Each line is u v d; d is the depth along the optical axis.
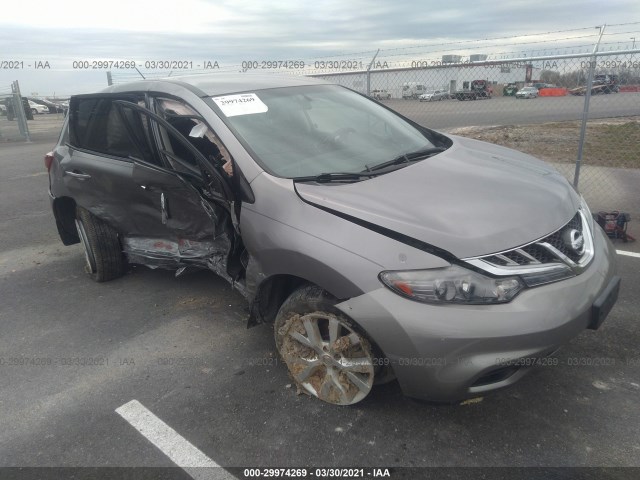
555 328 2.16
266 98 3.42
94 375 3.15
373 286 2.25
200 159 2.80
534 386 2.77
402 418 2.59
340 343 2.48
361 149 3.23
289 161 2.95
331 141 3.23
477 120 8.03
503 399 2.69
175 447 2.51
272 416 2.67
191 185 3.10
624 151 9.15
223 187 2.79
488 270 2.18
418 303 2.18
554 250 2.34
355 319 2.29
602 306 2.35
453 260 2.20
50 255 5.36
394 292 2.22
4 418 2.80
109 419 2.74
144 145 3.61
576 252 2.45
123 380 3.08
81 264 5.06
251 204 2.79
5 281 4.71
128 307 4.02
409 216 2.35
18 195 8.32
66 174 4.27
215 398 2.85
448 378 2.19
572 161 8.52
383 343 2.25
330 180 2.73
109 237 4.27
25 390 3.04
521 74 7.45
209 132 3.09
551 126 12.71
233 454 2.44
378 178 2.77
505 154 3.41
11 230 6.32
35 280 4.70
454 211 2.39
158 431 2.62
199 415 2.72
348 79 7.96
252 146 2.97
